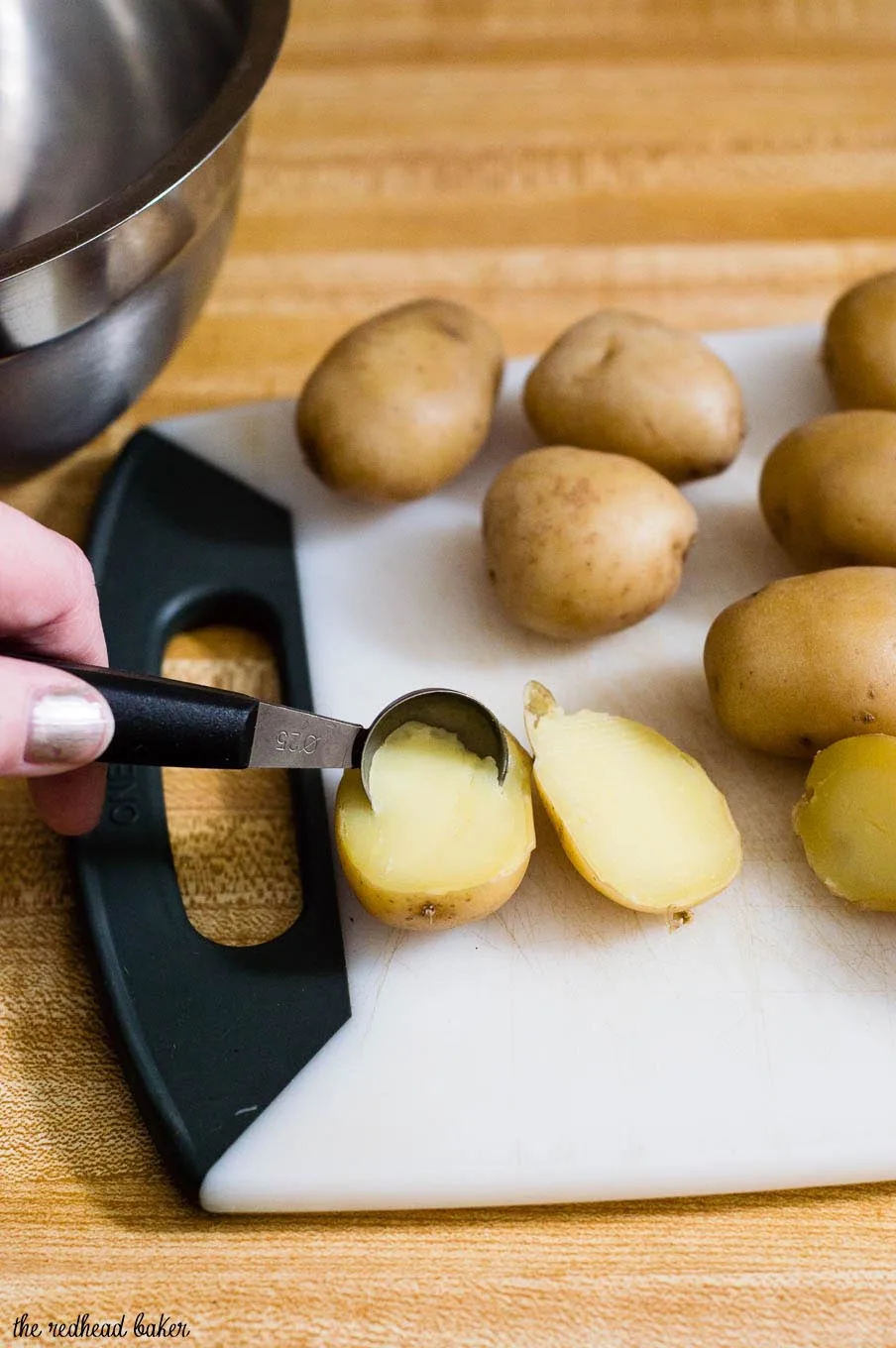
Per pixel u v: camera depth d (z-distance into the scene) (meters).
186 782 0.40
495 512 0.41
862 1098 0.36
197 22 0.43
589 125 0.54
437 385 0.43
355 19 0.57
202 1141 0.35
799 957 0.38
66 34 0.44
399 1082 0.36
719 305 0.50
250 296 0.50
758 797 0.40
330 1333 0.34
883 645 0.38
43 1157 0.36
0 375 0.38
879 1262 0.35
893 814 0.37
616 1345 0.34
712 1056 0.36
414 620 0.43
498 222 0.52
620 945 0.38
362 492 0.43
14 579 0.35
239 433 0.45
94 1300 0.34
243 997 0.37
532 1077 0.36
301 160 0.53
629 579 0.40
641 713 0.41
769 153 0.53
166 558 0.43
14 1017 0.37
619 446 0.43
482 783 0.38
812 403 0.47
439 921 0.37
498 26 0.57
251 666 0.43
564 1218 0.35
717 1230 0.35
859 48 0.56
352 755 0.37
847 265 0.51
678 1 0.57
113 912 0.38
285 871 0.39
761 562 0.44
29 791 0.40
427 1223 0.35
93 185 0.44
